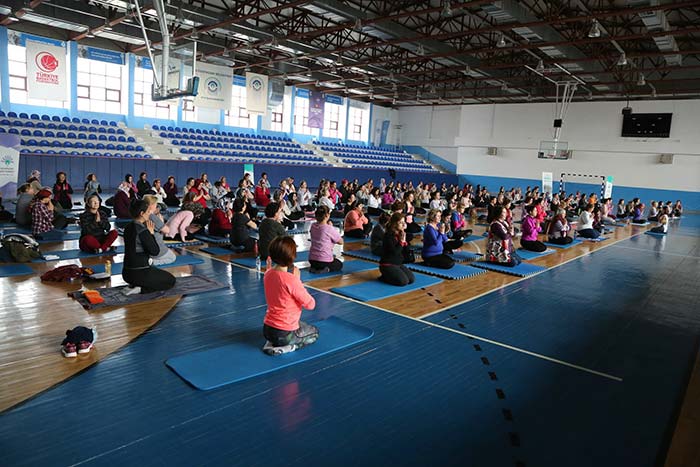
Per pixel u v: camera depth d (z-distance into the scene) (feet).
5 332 13.79
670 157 76.54
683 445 9.70
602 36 48.70
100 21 52.16
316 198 48.26
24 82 59.72
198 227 30.40
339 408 10.47
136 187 48.75
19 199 29.53
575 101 83.97
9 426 9.17
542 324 17.33
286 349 12.98
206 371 11.69
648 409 11.27
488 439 9.59
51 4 45.68
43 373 11.43
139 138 66.49
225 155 73.26
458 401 11.14
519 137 91.25
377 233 27.61
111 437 8.96
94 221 24.30
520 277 24.81
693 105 73.41
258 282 20.29
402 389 11.57
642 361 14.34
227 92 64.64
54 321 14.78
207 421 9.65
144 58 68.69
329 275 22.52
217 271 21.90
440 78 80.94
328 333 14.75
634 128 78.38
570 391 12.04
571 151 85.87
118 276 19.92
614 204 82.12
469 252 30.94
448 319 17.17
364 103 103.55
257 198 48.47
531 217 32.94
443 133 104.99
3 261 21.50
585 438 9.85
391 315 17.19
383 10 49.06
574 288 23.15
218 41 64.23
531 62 61.82
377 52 73.72
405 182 92.48
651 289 23.81
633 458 9.19
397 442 9.29
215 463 8.31
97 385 10.95
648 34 42.83
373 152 99.45
